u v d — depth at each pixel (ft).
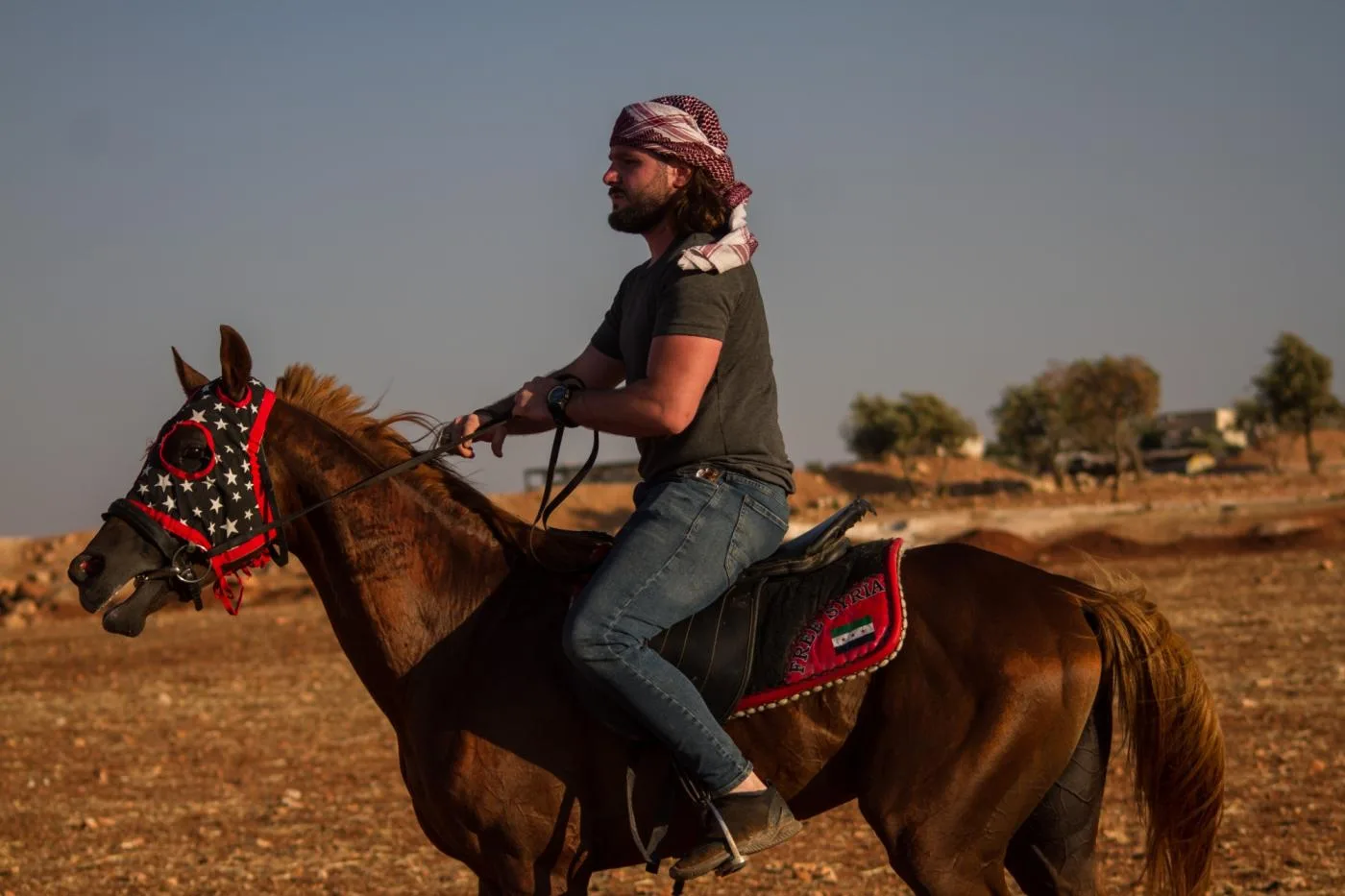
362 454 14.33
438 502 14.38
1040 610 13.47
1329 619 52.06
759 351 13.61
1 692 52.49
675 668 13.05
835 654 13.10
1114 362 218.38
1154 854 13.57
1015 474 258.16
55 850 27.63
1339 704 36.01
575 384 13.65
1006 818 13.03
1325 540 89.71
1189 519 97.50
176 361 14.33
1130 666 13.56
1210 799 13.42
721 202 13.76
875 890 22.76
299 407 14.44
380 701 14.29
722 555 13.14
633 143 13.67
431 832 13.88
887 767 13.07
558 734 13.32
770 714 13.26
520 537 14.26
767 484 13.47
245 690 50.26
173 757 38.01
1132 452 228.43
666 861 24.76
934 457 260.62
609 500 153.99
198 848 27.55
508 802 13.24
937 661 13.15
